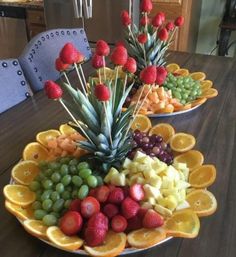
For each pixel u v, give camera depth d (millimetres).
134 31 952
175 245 472
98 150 548
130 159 568
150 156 571
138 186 492
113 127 547
